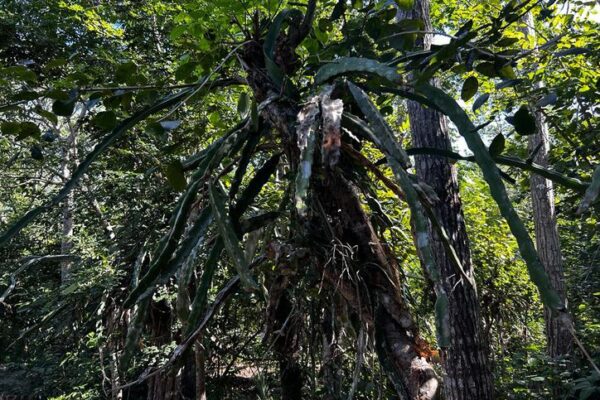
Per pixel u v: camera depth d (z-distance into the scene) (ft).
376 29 6.11
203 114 11.71
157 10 18.04
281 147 5.93
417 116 14.51
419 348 4.96
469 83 6.23
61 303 20.83
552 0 7.55
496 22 5.81
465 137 4.43
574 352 20.02
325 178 5.07
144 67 19.79
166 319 18.51
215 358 14.12
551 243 21.88
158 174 20.71
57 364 23.35
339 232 5.20
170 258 5.26
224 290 5.67
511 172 12.76
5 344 28.84
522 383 17.44
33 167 27.02
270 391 11.62
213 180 5.32
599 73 11.69
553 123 12.60
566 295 21.81
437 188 13.79
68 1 24.02
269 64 5.40
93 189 24.32
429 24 13.23
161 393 16.38
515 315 23.62
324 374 6.33
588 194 3.40
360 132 4.94
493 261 22.12
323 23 6.47
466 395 12.88
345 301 5.58
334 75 4.87
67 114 5.49
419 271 10.80
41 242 31.30
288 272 5.34
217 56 6.59
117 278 18.83
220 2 5.99
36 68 17.49
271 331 5.94
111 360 18.19
